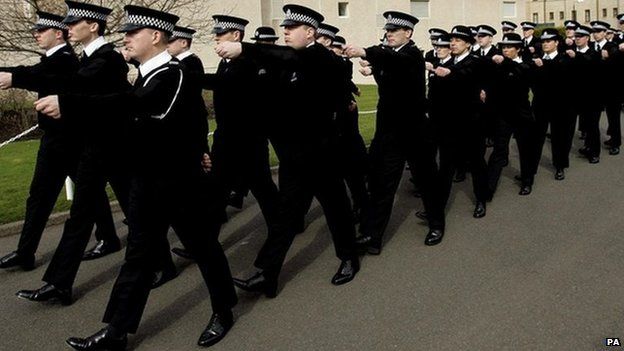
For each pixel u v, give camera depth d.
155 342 3.74
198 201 3.62
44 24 4.53
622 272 4.49
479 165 6.05
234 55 3.68
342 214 4.49
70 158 4.80
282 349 3.57
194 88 3.53
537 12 58.41
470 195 7.08
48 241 5.77
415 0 25.31
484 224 5.87
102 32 4.29
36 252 5.46
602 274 4.46
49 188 4.89
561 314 3.85
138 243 3.57
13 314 4.19
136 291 3.60
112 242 5.39
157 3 13.05
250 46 3.72
